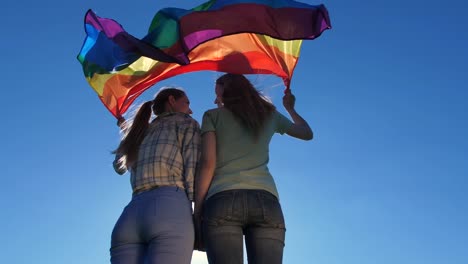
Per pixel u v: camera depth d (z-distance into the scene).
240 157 3.58
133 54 4.09
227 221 3.39
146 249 3.54
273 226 3.44
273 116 3.87
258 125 3.67
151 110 4.08
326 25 3.86
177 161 3.70
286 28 3.92
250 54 4.50
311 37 3.90
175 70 4.52
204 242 3.52
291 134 4.06
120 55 4.14
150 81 4.50
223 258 3.33
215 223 3.38
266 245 3.41
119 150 3.96
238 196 3.42
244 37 4.46
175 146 3.74
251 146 3.62
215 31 3.91
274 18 3.94
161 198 3.54
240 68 4.49
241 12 3.95
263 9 3.96
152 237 3.45
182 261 3.40
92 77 4.34
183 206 3.54
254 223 3.44
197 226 3.58
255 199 3.43
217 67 4.52
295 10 3.97
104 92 4.39
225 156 3.60
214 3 4.04
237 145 3.61
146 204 3.53
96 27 4.25
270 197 3.48
